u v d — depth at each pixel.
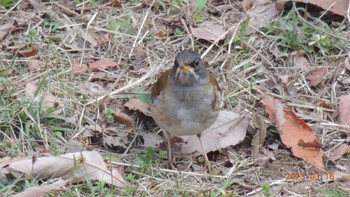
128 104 11.23
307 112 11.53
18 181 9.77
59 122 10.93
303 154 10.60
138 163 10.30
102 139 10.82
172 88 9.89
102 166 9.90
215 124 10.92
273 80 11.99
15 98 11.13
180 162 10.56
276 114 11.06
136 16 13.09
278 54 12.44
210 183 10.09
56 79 11.70
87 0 13.28
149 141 10.84
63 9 13.14
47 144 10.54
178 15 13.17
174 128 10.13
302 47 12.54
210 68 12.22
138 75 12.04
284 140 10.77
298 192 9.95
